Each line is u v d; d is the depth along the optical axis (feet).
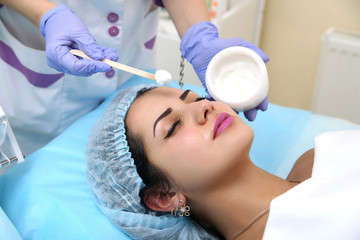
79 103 4.77
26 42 4.41
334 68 6.73
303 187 3.13
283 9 7.07
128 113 3.72
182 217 3.83
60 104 4.57
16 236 3.41
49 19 3.75
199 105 3.43
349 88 6.81
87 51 3.56
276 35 7.40
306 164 4.06
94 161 3.68
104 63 3.48
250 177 3.54
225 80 3.89
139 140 3.54
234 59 3.85
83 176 4.10
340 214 2.87
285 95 8.00
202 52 4.08
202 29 4.12
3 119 3.33
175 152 3.37
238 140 3.29
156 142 3.46
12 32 4.30
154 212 3.79
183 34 4.32
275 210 3.02
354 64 6.55
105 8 4.23
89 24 4.28
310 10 6.89
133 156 3.58
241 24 6.68
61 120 4.72
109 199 3.69
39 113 4.51
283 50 7.50
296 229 2.96
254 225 3.48
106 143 3.62
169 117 3.49
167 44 5.92
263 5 6.98
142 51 5.09
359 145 3.46
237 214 3.54
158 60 6.12
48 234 3.67
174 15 4.36
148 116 3.56
